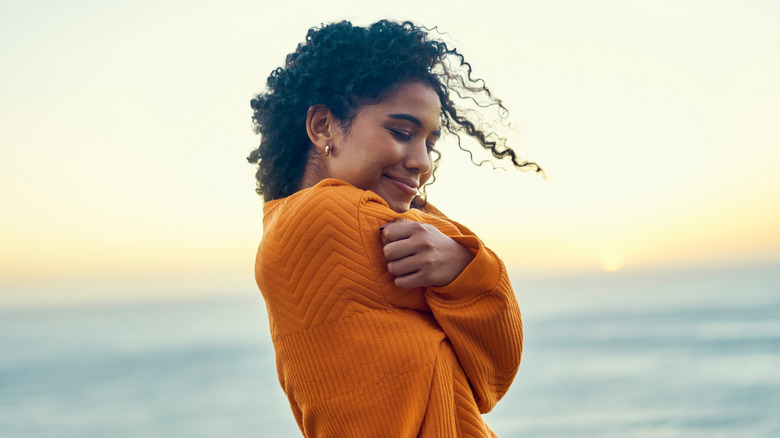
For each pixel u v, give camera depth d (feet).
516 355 4.98
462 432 4.71
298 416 5.58
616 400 124.16
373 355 4.71
